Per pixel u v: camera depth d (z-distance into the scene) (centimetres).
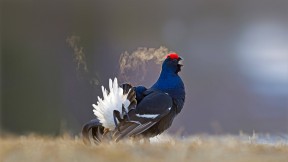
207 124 3200
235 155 1148
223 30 4928
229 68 4100
